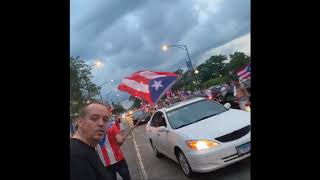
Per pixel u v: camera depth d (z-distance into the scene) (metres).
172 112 4.97
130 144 10.05
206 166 3.89
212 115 4.73
